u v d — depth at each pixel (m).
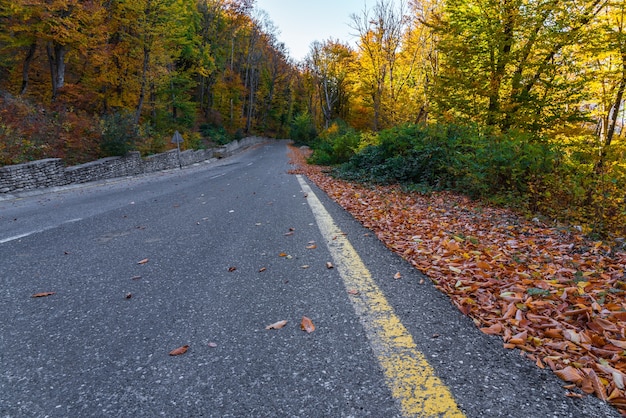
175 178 16.66
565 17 9.55
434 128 10.26
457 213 6.16
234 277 3.02
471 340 1.95
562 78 10.45
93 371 1.72
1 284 2.99
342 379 1.62
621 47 9.36
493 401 1.46
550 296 2.53
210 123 50.78
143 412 1.43
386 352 1.83
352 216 5.78
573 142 9.74
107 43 22.33
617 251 4.05
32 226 5.71
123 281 2.99
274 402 1.47
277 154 39.78
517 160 6.80
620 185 5.58
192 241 4.32
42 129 16.55
